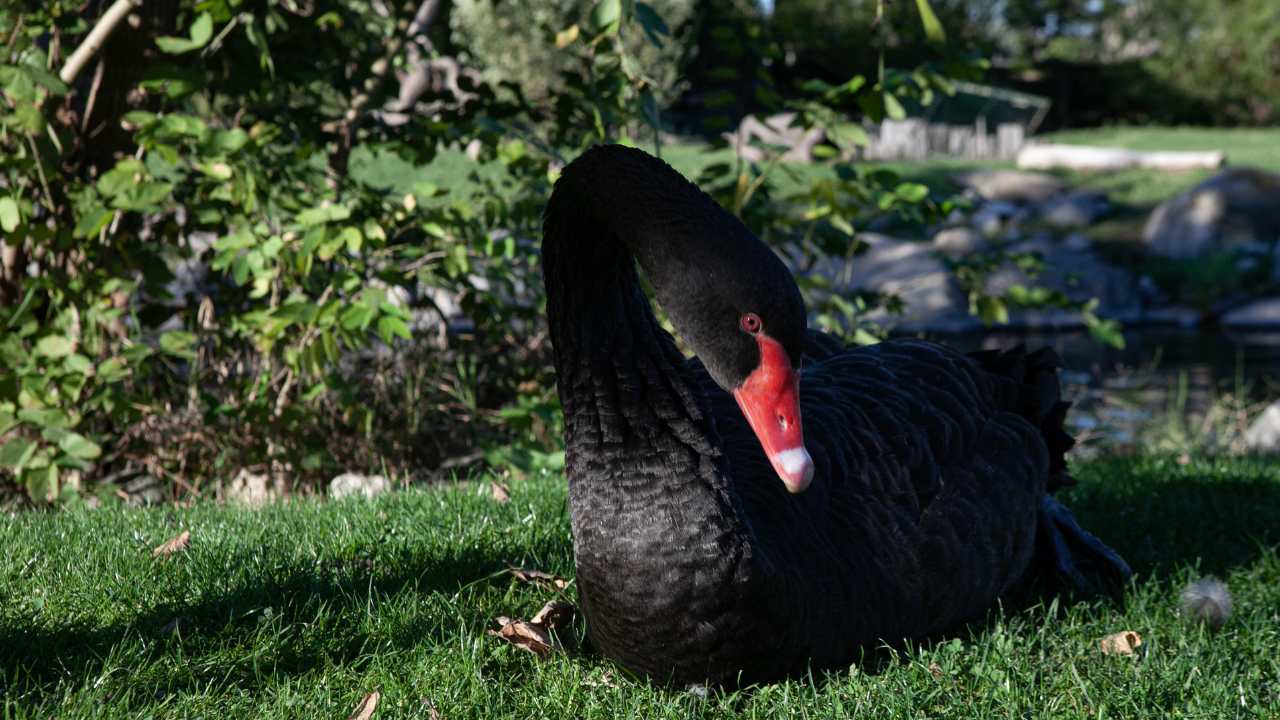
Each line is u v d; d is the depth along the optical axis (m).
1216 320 15.48
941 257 6.16
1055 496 4.50
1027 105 32.06
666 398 2.38
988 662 2.74
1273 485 4.76
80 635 2.89
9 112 4.84
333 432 5.80
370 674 2.67
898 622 2.77
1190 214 18.44
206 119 5.73
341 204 4.92
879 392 3.07
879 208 5.25
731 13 5.84
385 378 6.11
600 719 2.50
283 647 2.83
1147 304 16.16
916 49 5.96
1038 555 3.49
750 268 2.28
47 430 4.66
